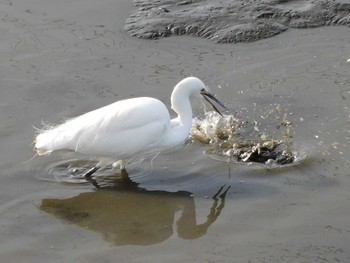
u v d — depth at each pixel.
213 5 17.41
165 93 14.33
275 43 16.02
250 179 11.80
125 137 11.49
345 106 13.76
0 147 12.65
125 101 11.87
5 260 10.04
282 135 12.98
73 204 11.34
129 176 12.04
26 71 15.14
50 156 12.49
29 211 11.15
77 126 11.62
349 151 12.38
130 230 10.77
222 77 14.84
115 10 17.45
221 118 13.52
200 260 10.02
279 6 17.31
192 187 11.70
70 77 14.93
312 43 15.98
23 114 13.66
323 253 10.04
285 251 10.12
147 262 10.01
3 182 11.80
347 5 17.19
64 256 10.14
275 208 11.05
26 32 16.58
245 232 10.57
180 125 12.10
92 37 16.39
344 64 15.18
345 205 11.02
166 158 12.50
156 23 16.73
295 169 11.98
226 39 16.14
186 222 10.89
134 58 15.60
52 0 17.88
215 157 12.45
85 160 12.44
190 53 15.73
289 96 14.18
